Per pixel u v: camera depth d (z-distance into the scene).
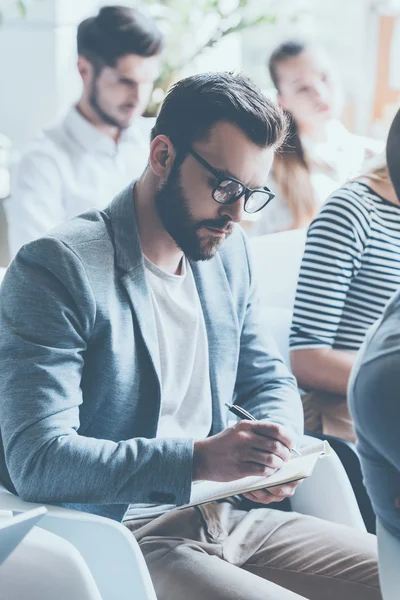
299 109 3.07
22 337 1.47
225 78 1.54
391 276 2.17
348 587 1.61
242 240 1.85
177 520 1.66
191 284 1.71
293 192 3.04
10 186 3.30
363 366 1.17
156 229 1.60
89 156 3.20
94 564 1.43
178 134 1.53
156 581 1.54
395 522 1.20
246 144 1.49
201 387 1.69
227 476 1.43
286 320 2.29
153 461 1.43
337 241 2.14
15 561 1.28
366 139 3.24
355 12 4.27
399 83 4.26
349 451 1.91
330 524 1.74
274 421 1.75
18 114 3.91
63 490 1.42
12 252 3.21
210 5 3.95
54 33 3.82
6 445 1.46
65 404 1.45
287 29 4.16
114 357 1.52
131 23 3.03
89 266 1.52
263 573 1.66
